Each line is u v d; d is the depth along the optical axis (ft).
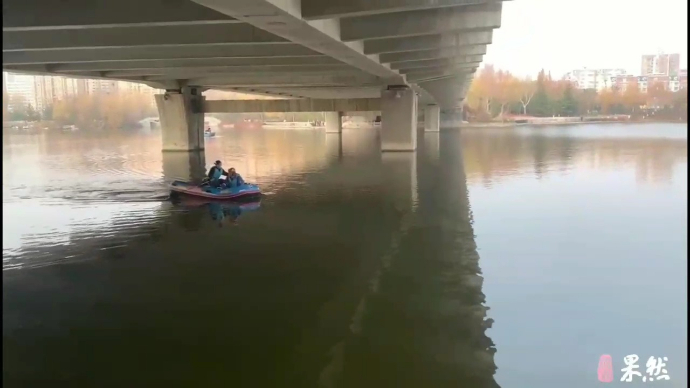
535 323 30.32
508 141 167.43
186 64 84.64
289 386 23.99
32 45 62.39
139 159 117.70
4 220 56.54
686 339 28.19
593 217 55.26
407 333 29.19
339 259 42.34
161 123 142.72
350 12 43.32
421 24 57.88
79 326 30.66
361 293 34.99
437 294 34.65
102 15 46.37
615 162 101.86
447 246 45.52
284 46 67.56
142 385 24.31
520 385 24.03
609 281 36.70
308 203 65.26
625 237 47.57
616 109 384.27
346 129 303.89
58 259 43.24
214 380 24.58
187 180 83.66
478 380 24.29
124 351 27.58
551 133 215.72
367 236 49.16
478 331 29.14
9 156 122.52
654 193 68.18
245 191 69.26
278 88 155.43
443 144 158.10
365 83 128.88
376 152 133.49
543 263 40.68
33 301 34.47
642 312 31.63
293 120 387.55
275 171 96.84
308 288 36.09
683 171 88.17
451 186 76.28
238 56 71.26
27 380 24.81
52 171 94.48
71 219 56.85
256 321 30.99
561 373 25.03
